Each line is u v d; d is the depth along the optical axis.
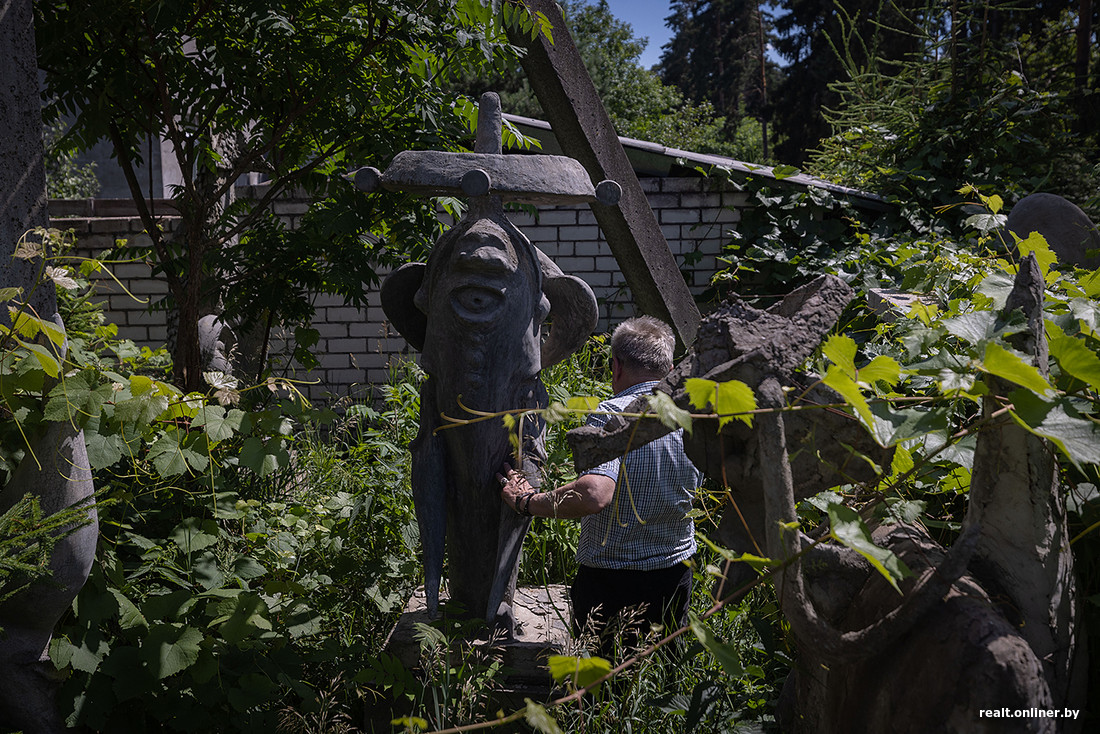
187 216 3.61
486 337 2.22
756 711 2.15
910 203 6.19
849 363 1.33
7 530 1.82
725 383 1.28
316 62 3.38
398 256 4.25
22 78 2.04
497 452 2.34
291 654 2.44
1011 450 1.36
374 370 6.71
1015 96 6.37
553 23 4.14
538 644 2.42
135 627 2.22
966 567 1.34
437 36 3.41
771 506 1.42
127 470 2.69
